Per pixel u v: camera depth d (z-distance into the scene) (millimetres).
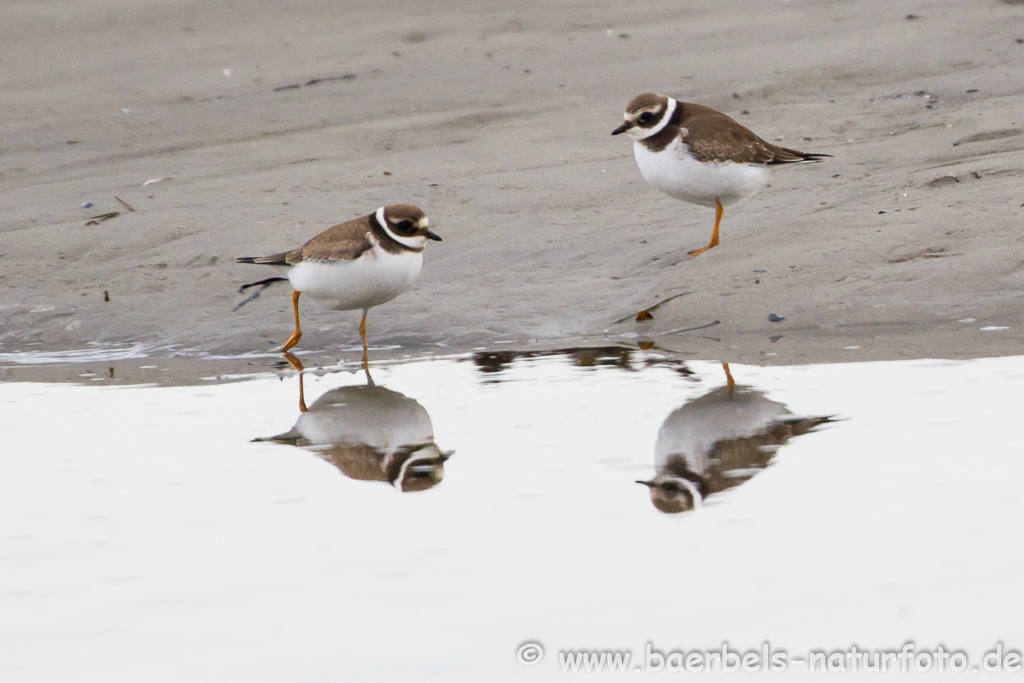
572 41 24562
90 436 9141
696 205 14898
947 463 7559
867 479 7367
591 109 19891
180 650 5680
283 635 5770
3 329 13227
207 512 7344
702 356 10727
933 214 13008
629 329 11938
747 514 6930
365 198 16125
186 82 23859
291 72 23984
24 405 10234
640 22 25688
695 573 6215
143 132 20781
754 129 17891
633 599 5965
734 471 7641
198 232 15242
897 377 9555
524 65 23109
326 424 9234
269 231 15031
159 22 28719
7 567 6602
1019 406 8617
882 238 12625
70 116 22047
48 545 6891
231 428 9250
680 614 5812
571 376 10328
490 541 6711
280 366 11539
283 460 8359
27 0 30609
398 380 10641
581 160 17172
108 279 14047
